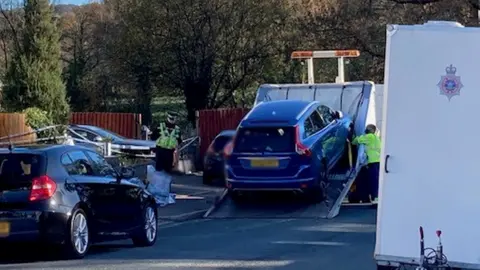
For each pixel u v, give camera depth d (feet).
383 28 130.41
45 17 102.73
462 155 26.32
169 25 140.67
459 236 26.43
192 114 144.97
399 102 26.94
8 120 88.79
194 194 74.08
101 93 150.61
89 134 99.14
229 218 58.23
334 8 136.56
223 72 144.15
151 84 146.82
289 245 43.78
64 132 94.27
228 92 146.41
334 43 135.54
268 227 52.29
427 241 26.76
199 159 101.09
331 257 39.27
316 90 69.21
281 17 140.87
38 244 38.42
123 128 117.39
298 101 61.82
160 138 80.38
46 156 38.81
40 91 100.12
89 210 40.04
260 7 140.36
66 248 38.65
